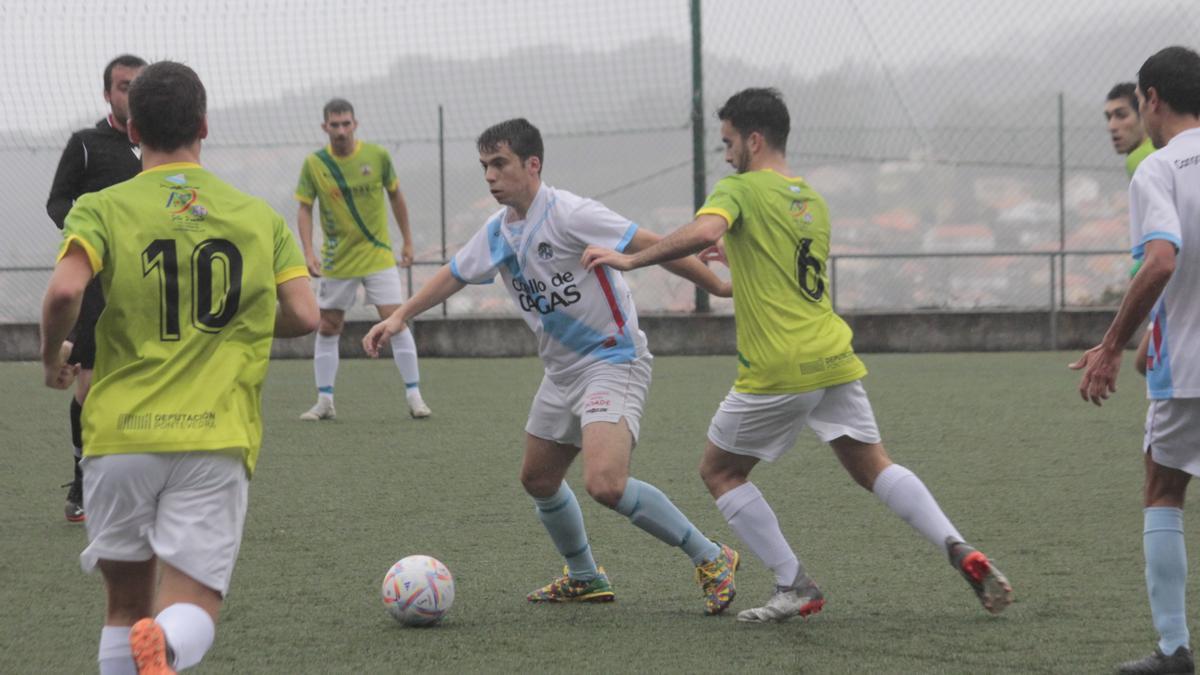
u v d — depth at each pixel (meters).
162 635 10.85
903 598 17.33
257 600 17.44
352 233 35.41
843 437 16.53
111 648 12.17
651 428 32.94
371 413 36.69
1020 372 44.47
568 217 16.55
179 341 11.84
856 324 52.25
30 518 23.30
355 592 17.91
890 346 52.19
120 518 11.80
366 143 35.75
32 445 31.89
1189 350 13.62
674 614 16.81
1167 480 14.20
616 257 15.77
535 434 17.25
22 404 39.25
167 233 11.86
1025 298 52.19
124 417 11.62
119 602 12.34
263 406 38.47
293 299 12.51
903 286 52.81
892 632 15.62
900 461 28.11
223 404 11.86
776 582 16.64
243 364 12.07
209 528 11.77
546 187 16.94
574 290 16.66
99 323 11.91
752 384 16.31
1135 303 13.20
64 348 12.65
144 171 12.21
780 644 15.23
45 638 15.75
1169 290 13.77
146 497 11.73
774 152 16.73
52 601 17.52
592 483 16.33
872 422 16.56
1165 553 13.94
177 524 11.65
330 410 35.62
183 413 11.69
